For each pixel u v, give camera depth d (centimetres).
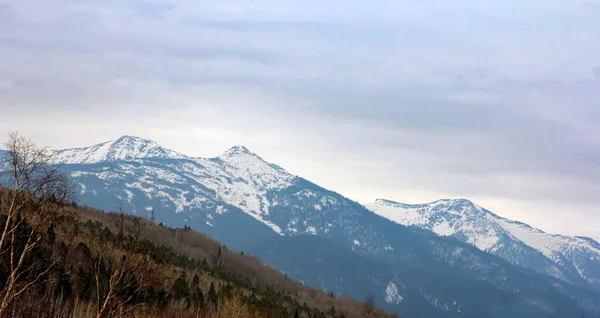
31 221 5197
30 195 5062
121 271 5769
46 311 6588
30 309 5891
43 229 5266
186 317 10656
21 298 5619
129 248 5869
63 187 5316
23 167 5031
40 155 5125
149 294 6719
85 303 7412
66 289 7294
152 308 6894
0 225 5266
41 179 5128
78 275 7181
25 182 5044
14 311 5412
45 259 6288
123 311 5681
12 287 5194
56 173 5275
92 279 7188
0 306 5128
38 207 5131
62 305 7256
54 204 5294
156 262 6359
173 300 11300
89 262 6681
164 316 9831
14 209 5050
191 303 11662
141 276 5859
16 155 5012
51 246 6512
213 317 11575
